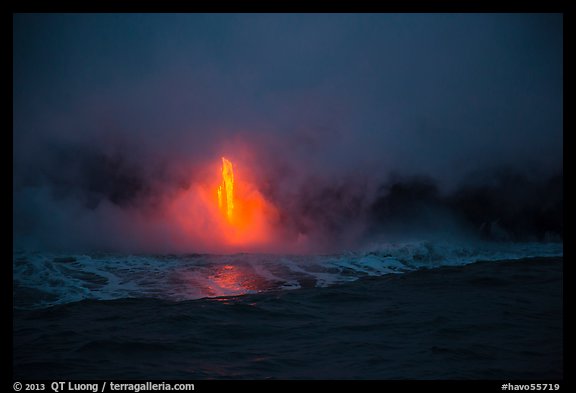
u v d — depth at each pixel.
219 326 6.45
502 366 4.97
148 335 6.11
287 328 6.36
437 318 6.62
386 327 6.33
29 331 6.37
